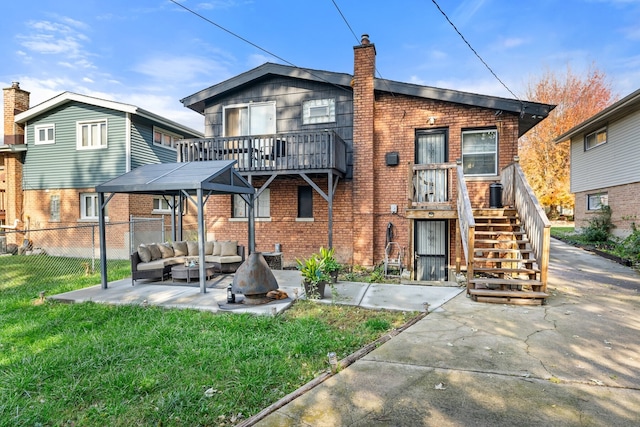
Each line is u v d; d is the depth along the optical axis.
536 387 3.18
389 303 6.12
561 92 29.53
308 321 5.17
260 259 6.27
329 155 9.49
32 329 5.01
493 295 6.14
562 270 9.18
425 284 7.71
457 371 3.52
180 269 7.88
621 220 13.54
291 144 10.39
